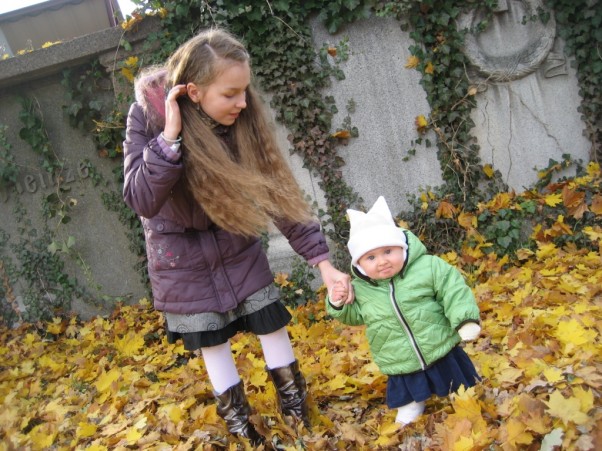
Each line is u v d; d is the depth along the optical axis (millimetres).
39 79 4969
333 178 4996
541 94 5129
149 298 5164
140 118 2221
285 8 4738
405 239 2355
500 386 2398
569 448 1839
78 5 6398
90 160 5059
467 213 5051
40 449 2826
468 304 2254
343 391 2957
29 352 4707
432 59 5012
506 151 5137
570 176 5172
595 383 2127
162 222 2273
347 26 4969
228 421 2455
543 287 4070
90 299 5184
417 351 2328
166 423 2725
